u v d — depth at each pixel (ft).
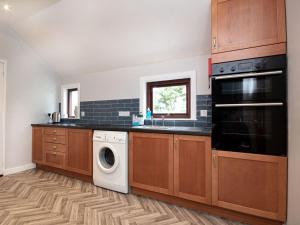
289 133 5.49
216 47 6.55
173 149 7.30
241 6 6.17
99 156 9.21
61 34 10.51
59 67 13.46
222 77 6.40
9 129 11.28
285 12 5.60
